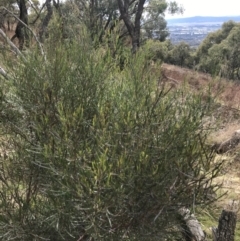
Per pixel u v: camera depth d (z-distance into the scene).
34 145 2.08
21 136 2.17
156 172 1.79
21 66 2.17
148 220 1.93
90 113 2.10
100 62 2.18
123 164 1.71
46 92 2.05
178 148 1.88
